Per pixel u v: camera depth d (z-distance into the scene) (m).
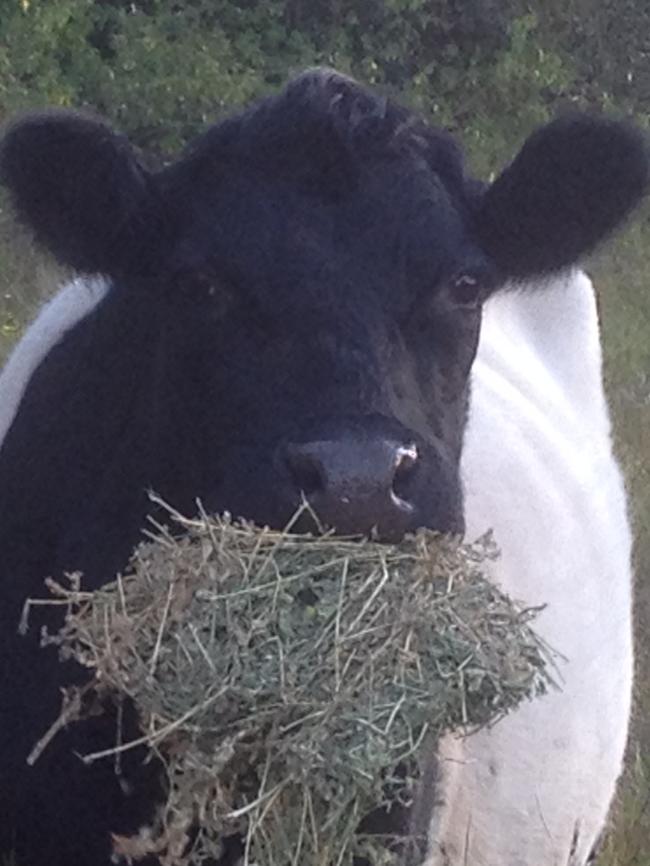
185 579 3.83
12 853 4.65
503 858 5.33
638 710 7.20
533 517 5.43
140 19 13.60
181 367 4.24
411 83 14.72
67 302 5.39
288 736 3.75
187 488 4.24
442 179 4.48
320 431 3.89
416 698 3.77
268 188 4.22
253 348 4.09
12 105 12.45
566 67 15.83
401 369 4.08
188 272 4.20
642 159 4.77
